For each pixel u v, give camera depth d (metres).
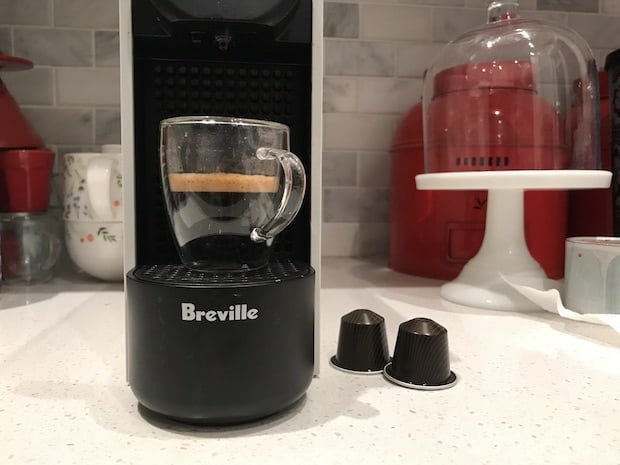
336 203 1.12
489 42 0.81
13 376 0.46
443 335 0.44
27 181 0.84
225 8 0.39
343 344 0.48
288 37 0.42
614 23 1.11
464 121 0.78
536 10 1.09
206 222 0.39
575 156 0.80
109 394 0.42
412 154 0.91
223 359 0.35
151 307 0.35
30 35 0.98
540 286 0.70
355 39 1.07
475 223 0.85
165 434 0.36
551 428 0.37
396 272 0.96
